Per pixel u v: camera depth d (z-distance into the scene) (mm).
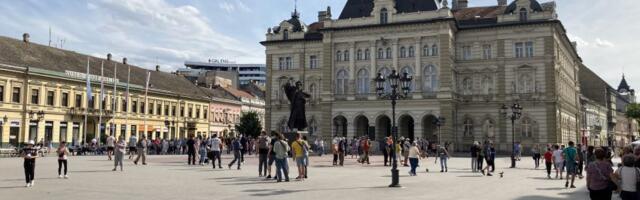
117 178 26562
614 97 155375
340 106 76688
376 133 74000
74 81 74438
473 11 81438
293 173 31109
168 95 91625
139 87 85062
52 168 33312
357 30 76812
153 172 30688
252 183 24531
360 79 76562
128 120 82812
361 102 75062
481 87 74625
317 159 48219
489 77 74188
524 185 26172
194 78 125688
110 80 80375
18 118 66312
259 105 127438
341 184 24734
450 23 71562
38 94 69250
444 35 71312
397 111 73500
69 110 73500
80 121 75562
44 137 69688
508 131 72188
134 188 21984
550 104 70250
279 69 86625
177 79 102875
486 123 74062
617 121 160875
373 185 24500
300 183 24969
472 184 26094
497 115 73125
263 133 28078
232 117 113438
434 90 72438
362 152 45281
